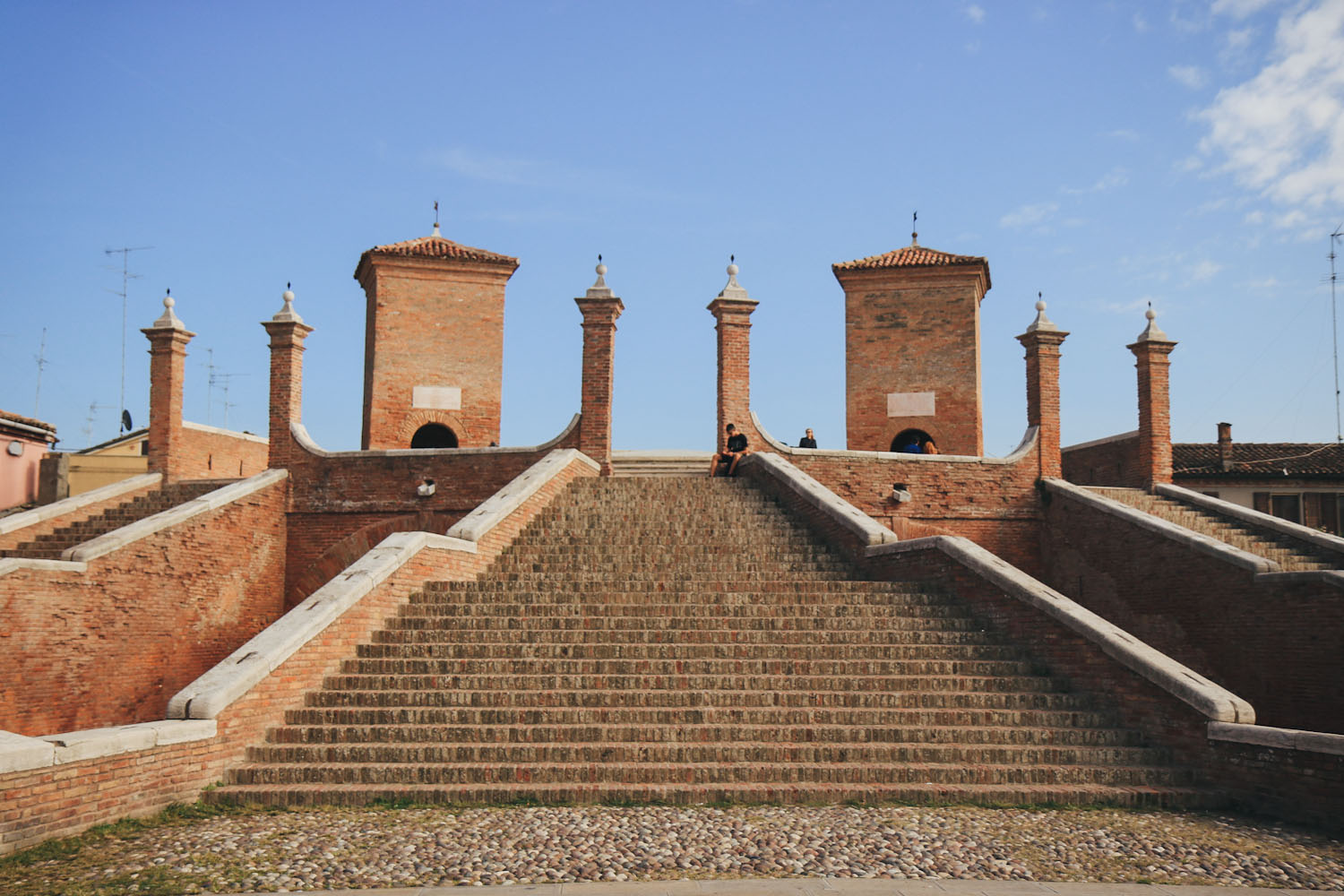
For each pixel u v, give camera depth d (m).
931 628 14.64
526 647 13.53
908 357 30.08
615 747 11.27
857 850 8.70
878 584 15.94
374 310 30.09
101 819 9.29
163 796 10.00
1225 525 23.12
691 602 15.34
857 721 12.17
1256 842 9.30
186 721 10.58
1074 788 10.82
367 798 10.35
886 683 12.95
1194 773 11.18
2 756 8.39
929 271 29.97
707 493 21.97
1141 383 26.42
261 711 11.59
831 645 13.67
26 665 17.20
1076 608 13.36
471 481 23.92
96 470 28.89
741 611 14.90
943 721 12.17
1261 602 17.47
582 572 17.02
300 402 25.17
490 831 9.26
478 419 29.84
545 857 8.42
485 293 30.28
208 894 7.52
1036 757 11.52
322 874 7.98
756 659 13.30
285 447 24.42
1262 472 29.53
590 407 24.31
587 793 10.40
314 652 12.74
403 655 13.55
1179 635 19.53
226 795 10.34
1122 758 11.55
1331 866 8.55
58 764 8.88
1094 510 22.58
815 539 19.14
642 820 9.66
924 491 24.25
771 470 22.14
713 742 11.66
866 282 30.50
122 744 9.55
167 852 8.55
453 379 29.86
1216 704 11.11
